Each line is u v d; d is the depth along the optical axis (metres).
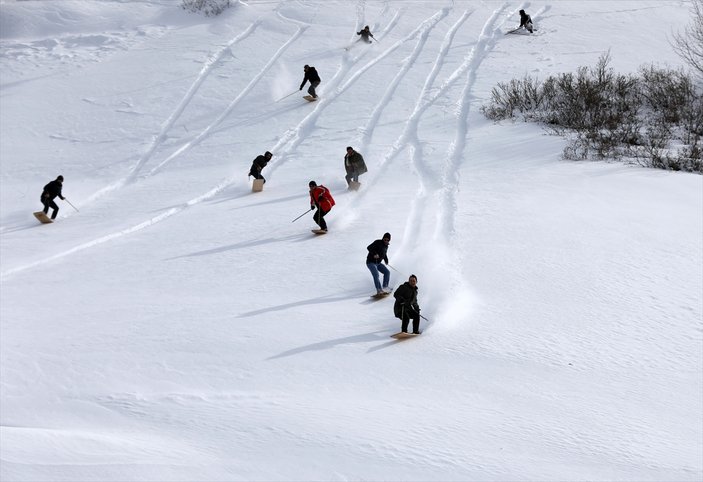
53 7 66.62
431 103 43.31
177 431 11.91
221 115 46.34
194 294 20.80
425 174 32.00
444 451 10.73
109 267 24.52
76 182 38.94
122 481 8.84
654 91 41.78
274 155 38.72
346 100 45.41
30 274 24.56
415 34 56.28
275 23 60.53
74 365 16.36
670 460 10.76
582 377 14.40
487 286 19.23
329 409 12.85
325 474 9.67
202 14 64.25
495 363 15.12
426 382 14.35
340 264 22.09
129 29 62.84
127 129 45.72
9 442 10.30
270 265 22.67
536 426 12.02
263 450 10.61
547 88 42.47
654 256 20.95
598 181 28.44
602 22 57.25
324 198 25.09
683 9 59.69
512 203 26.06
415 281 16.67
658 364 15.03
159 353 16.72
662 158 31.41
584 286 19.05
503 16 59.47
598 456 10.84
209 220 29.08
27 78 54.62
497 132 37.44
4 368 16.41
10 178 40.47
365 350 16.16
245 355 16.28
